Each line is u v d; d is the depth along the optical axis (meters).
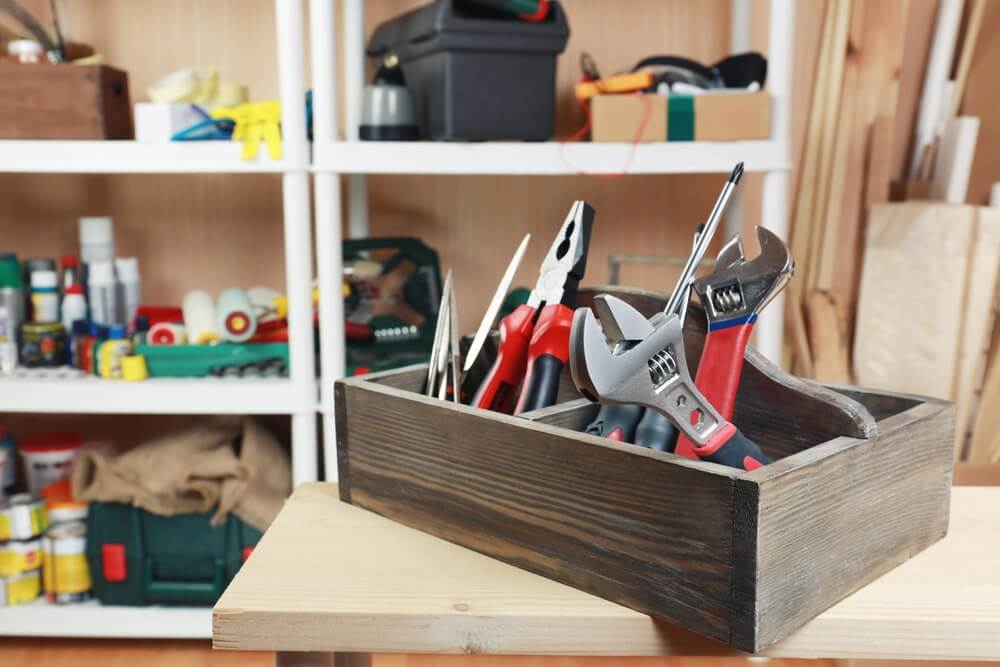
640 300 0.80
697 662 1.58
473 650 0.57
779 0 1.41
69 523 1.64
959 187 1.72
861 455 0.58
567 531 0.61
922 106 1.79
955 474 1.29
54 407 1.53
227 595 0.59
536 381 0.76
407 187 1.89
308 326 1.51
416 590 0.60
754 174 1.91
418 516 0.71
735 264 0.66
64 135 1.48
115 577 1.59
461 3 1.41
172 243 1.90
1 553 1.61
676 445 0.66
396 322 1.72
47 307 1.68
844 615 0.56
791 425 0.68
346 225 1.88
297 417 1.53
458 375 0.79
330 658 0.65
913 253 1.61
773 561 0.52
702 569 0.53
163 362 1.57
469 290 1.92
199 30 1.83
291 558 0.65
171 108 1.46
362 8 1.70
